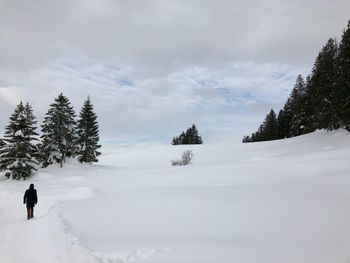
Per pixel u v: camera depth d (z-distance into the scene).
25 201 14.82
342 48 40.56
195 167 33.69
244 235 8.95
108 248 8.44
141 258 7.58
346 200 11.57
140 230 10.34
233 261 7.04
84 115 51.69
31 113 47.31
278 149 45.03
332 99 42.44
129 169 46.47
